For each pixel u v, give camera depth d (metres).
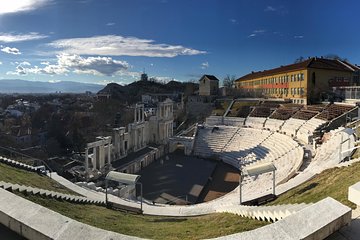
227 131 75.69
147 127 75.94
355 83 82.56
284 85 88.88
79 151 94.81
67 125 123.19
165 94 166.50
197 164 63.59
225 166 61.84
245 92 109.69
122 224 17.89
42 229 6.76
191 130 84.00
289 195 21.44
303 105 74.12
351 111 55.56
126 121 130.38
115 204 26.17
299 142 52.56
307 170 31.88
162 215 24.41
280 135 62.28
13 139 96.62
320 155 37.53
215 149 70.75
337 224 7.24
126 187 39.59
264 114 79.06
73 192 28.50
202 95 117.25
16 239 7.16
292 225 6.61
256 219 15.74
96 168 50.03
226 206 24.69
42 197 18.34
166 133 77.69
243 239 6.03
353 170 19.33
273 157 53.78
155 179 52.91
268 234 6.24
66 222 6.96
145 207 28.31
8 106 181.38
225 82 145.25
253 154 60.59
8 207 7.79
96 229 6.63
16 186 17.47
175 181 51.53
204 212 24.70
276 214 13.15
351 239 7.13
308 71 75.69
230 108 92.56
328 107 64.75
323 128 53.72
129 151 65.94
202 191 46.75
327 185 18.77
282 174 37.88
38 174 30.81
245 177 47.78
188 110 109.00
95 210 21.33
